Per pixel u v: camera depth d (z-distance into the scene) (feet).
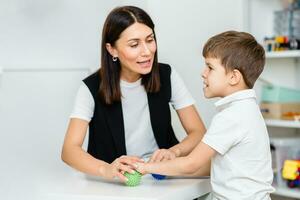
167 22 6.94
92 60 6.77
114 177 4.12
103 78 4.74
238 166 3.84
